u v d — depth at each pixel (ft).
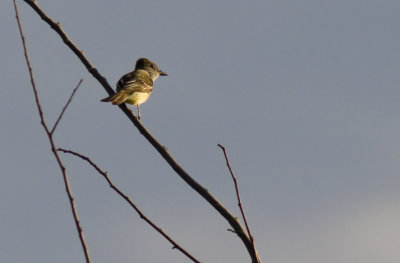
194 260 24.88
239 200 26.68
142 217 25.31
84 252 22.79
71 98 24.14
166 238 25.12
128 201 25.50
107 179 25.75
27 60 24.23
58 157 23.44
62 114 23.90
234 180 26.76
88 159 25.64
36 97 23.89
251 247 26.58
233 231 29.84
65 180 23.31
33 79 24.11
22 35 24.54
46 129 23.66
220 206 30.63
